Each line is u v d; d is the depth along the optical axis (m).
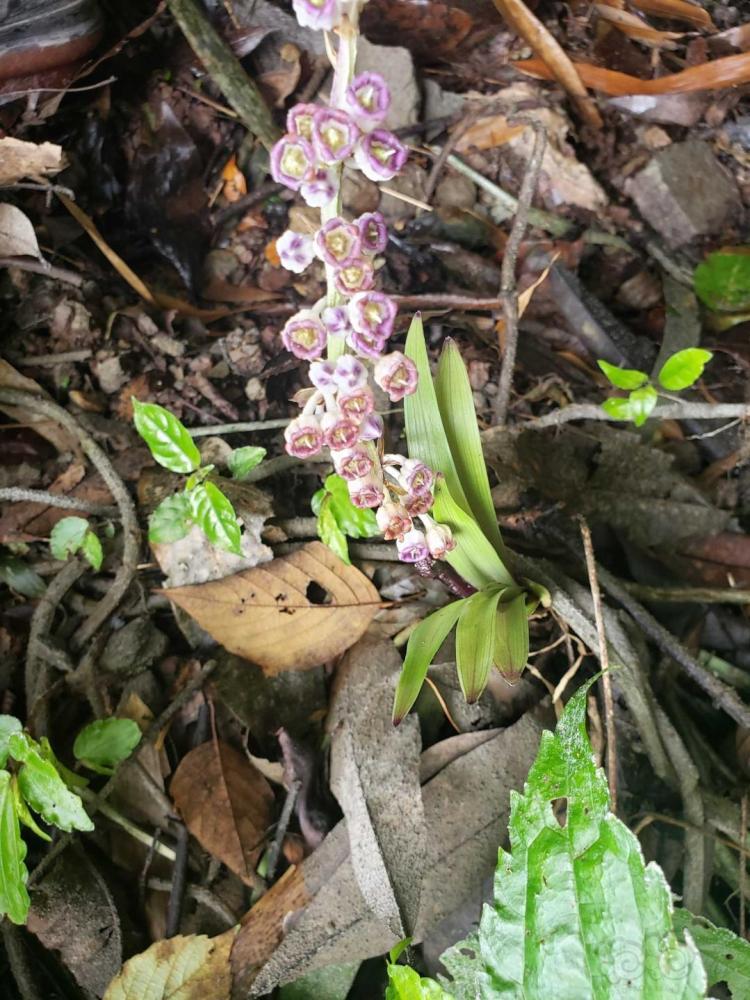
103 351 0.23
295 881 0.19
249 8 0.25
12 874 0.17
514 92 0.27
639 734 0.21
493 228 0.27
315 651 0.20
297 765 0.20
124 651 0.22
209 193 0.26
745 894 0.21
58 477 0.22
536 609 0.21
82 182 0.24
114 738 0.20
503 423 0.23
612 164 0.27
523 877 0.14
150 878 0.20
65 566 0.22
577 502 0.23
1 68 0.22
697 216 0.27
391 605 0.21
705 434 0.25
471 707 0.20
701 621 0.23
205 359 0.24
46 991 0.20
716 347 0.26
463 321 0.25
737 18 0.28
